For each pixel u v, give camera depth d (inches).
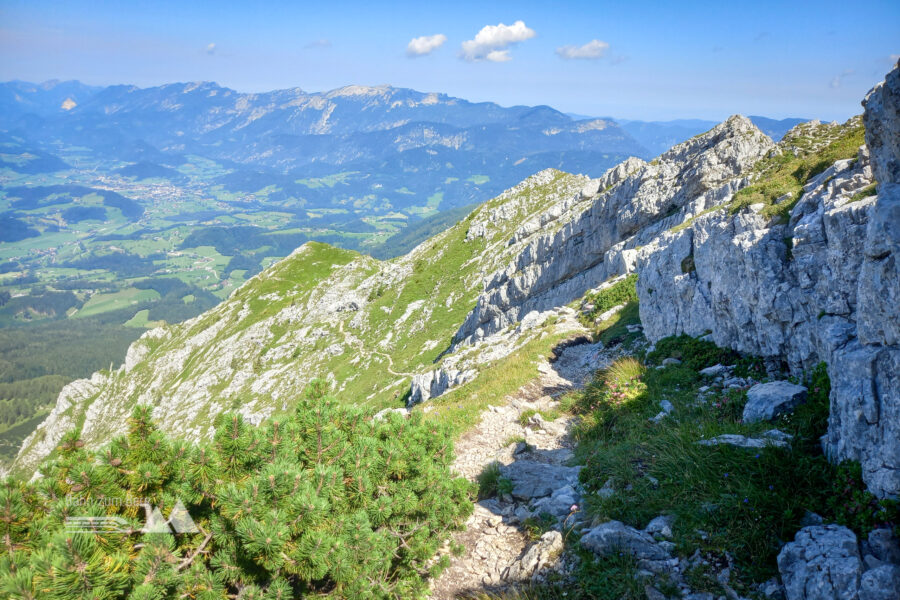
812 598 248.4
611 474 421.7
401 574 356.8
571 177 5674.2
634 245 1948.8
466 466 590.9
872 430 299.0
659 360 765.9
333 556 282.8
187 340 7381.9
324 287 6574.8
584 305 1413.6
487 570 371.2
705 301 770.2
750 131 1828.2
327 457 354.3
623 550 315.9
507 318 2719.0
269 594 266.2
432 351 4242.1
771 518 306.0
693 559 299.3
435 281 5275.6
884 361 301.1
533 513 425.1
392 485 368.8
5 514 237.3
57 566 211.2
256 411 5054.1
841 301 446.6
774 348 565.6
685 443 413.1
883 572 236.8
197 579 255.8
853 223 434.9
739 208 764.0
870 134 406.6
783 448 364.8
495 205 5816.9
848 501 295.1
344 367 4815.5
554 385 856.3
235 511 266.2
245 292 7765.8
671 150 2126.0
